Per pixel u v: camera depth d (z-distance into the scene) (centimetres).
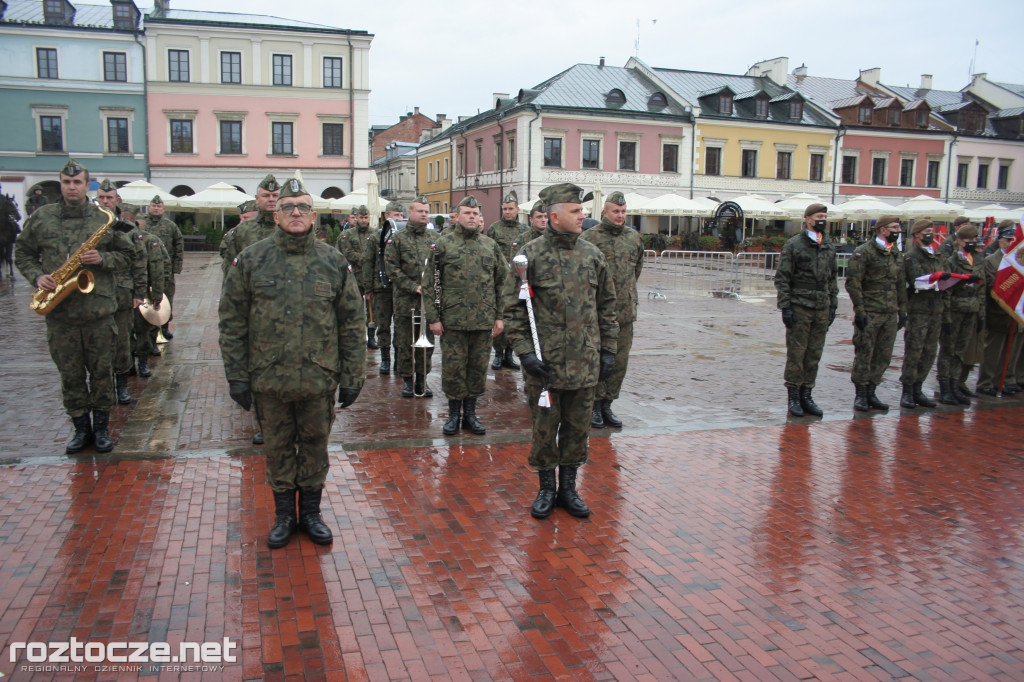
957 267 755
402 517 458
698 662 317
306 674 301
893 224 700
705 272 1956
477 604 358
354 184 3741
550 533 441
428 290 619
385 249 771
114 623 332
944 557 421
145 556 395
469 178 4534
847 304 1802
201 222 3388
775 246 3584
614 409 732
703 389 825
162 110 3516
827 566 407
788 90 4447
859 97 4378
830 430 671
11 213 1728
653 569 398
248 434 614
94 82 3450
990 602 374
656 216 4028
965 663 322
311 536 418
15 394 718
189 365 888
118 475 512
